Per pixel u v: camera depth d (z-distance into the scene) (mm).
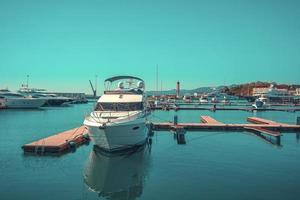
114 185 17344
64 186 16781
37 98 71438
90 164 21188
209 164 21453
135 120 23094
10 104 69062
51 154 23359
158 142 30188
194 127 38969
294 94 143375
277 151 26156
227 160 22672
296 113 76375
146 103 29297
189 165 21234
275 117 63969
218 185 16906
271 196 15273
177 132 32031
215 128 38844
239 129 38656
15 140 29812
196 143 29703
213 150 26375
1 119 50469
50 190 16109
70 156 23312
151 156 24078
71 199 15023
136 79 30281
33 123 44969
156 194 15648
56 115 59250
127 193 16141
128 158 23453
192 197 15148
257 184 17078
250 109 81500
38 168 19969
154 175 18906
